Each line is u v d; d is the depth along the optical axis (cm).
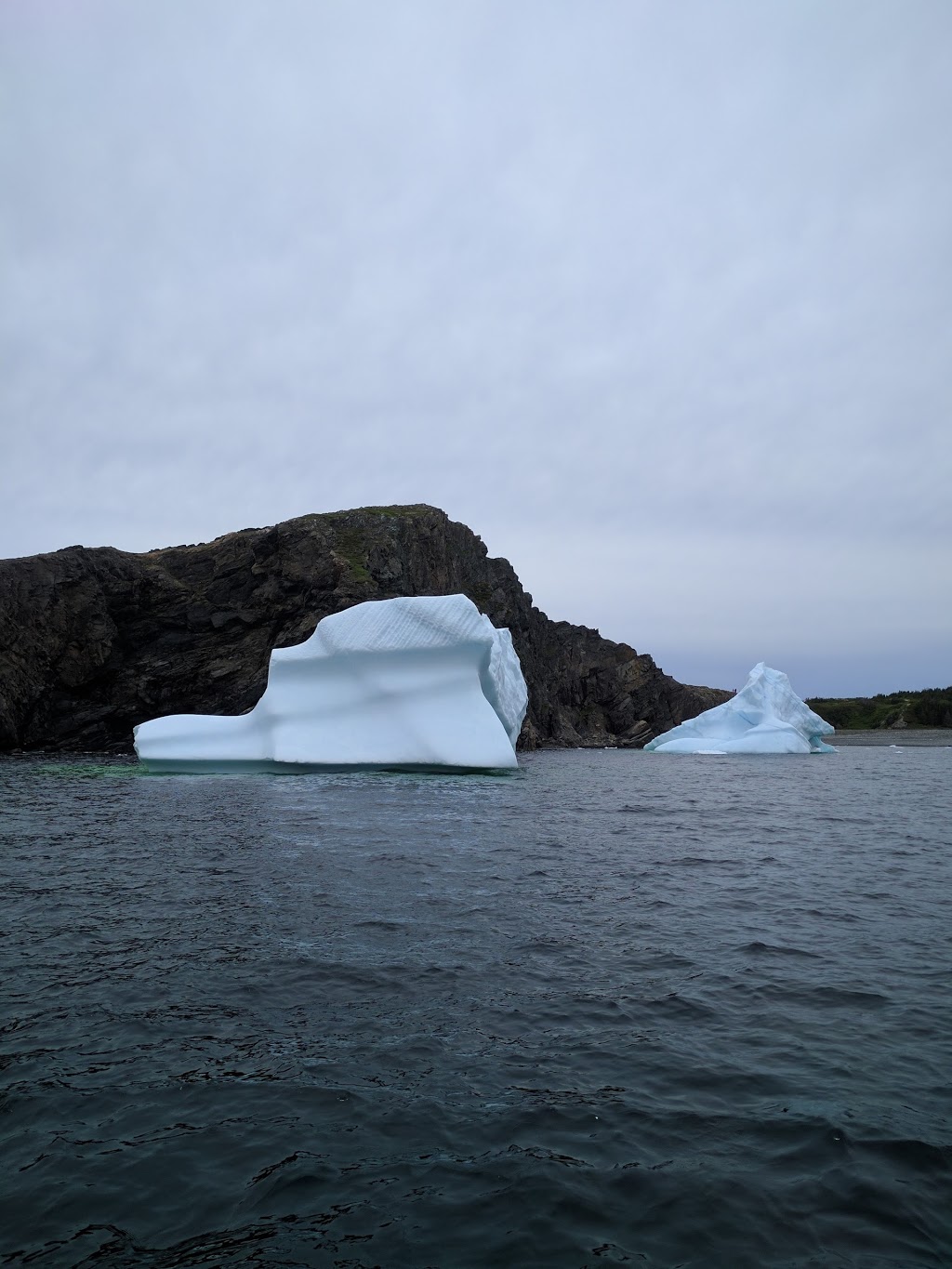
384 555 6000
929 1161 450
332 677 2981
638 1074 555
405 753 2827
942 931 925
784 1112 504
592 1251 381
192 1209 412
